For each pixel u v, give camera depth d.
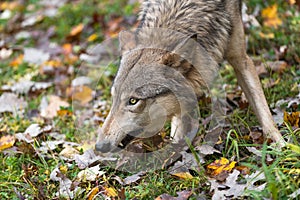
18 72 14.06
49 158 9.34
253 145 8.17
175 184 8.02
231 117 9.75
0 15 18.62
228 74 11.79
